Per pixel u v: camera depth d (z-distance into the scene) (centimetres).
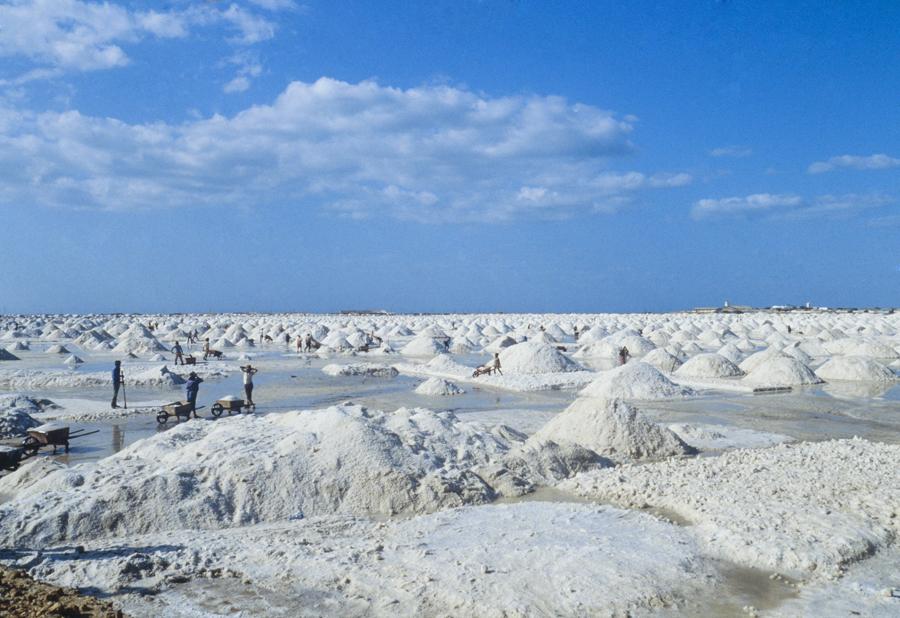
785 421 1778
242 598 686
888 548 824
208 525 913
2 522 854
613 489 1056
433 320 9794
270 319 10931
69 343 5100
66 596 663
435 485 1022
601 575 705
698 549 802
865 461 1198
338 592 696
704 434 1516
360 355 4078
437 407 1992
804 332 5897
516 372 2864
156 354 3841
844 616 652
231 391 2362
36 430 1359
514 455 1174
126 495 922
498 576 703
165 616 647
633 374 2264
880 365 2820
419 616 642
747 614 656
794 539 811
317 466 1033
